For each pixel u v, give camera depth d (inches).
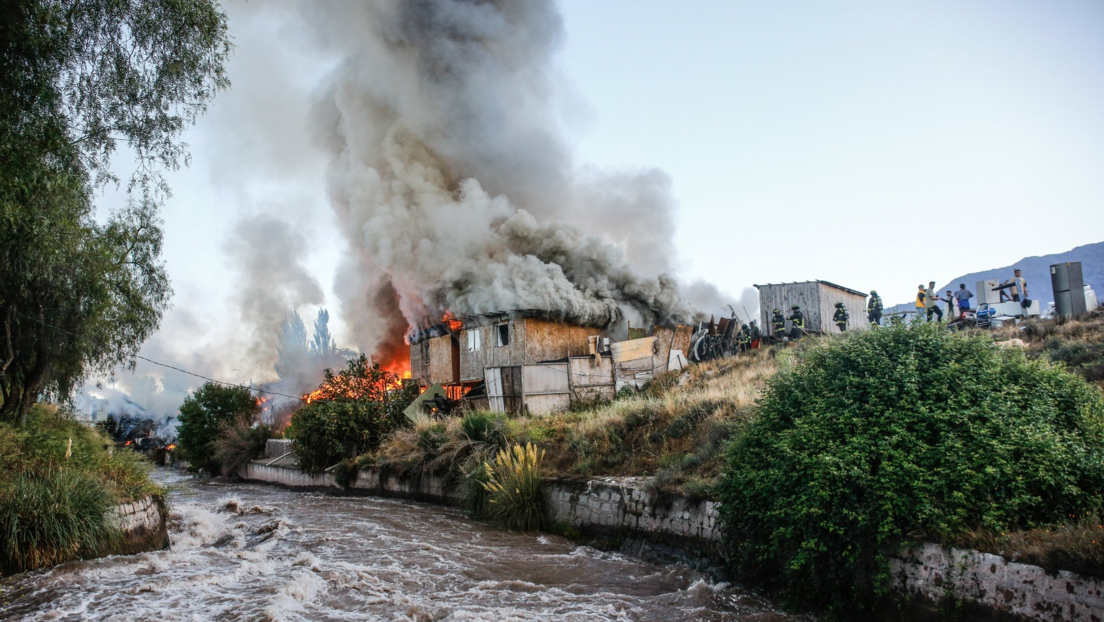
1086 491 329.1
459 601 405.1
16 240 498.3
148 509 534.6
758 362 963.3
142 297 667.4
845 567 352.2
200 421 1470.2
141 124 530.0
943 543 326.6
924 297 959.0
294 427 1144.8
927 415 369.7
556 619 368.2
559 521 607.2
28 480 453.7
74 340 613.0
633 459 625.6
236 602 386.6
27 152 461.1
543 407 1043.3
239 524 690.2
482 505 675.4
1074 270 810.8
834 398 411.8
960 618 312.8
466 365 1353.3
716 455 530.0
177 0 512.4
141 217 663.8
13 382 632.4
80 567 430.9
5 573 400.8
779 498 382.3
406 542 569.6
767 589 400.5
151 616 358.6
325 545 561.6
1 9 426.0
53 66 468.1
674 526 495.2
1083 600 277.0
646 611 383.2
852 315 1285.7
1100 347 590.9
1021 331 765.9
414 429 956.0
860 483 353.1
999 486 331.9
